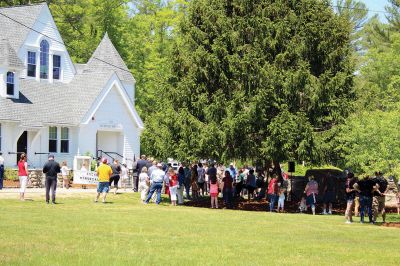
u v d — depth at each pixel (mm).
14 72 49875
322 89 38906
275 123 37656
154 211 31641
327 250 20422
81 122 51750
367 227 28141
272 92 38281
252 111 37781
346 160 38000
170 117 40219
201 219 28609
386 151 31141
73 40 67062
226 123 38094
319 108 39125
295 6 40906
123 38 67875
